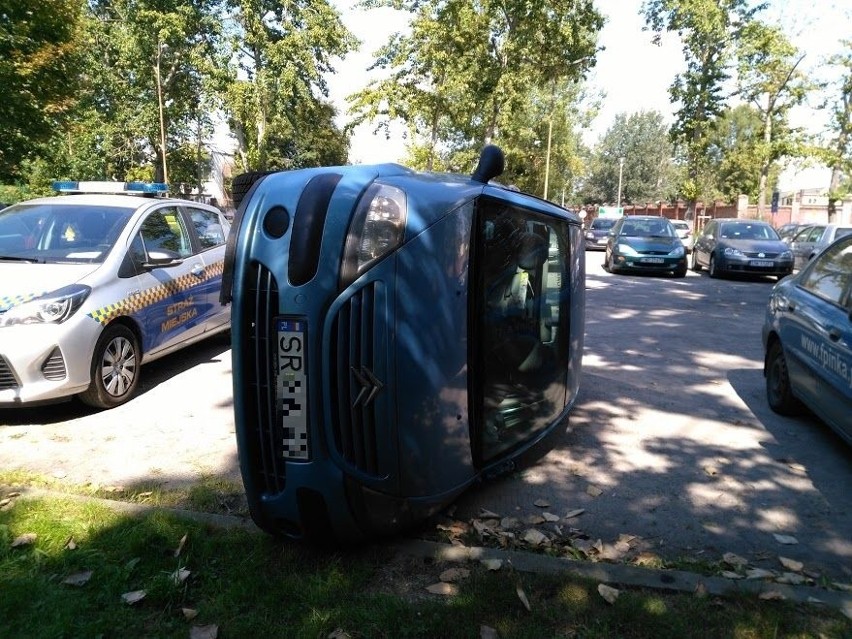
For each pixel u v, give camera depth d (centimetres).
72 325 527
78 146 3123
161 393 628
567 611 288
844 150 3703
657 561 338
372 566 325
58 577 312
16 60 1261
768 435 535
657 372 728
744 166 5144
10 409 580
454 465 352
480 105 3512
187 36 3484
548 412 459
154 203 686
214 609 290
